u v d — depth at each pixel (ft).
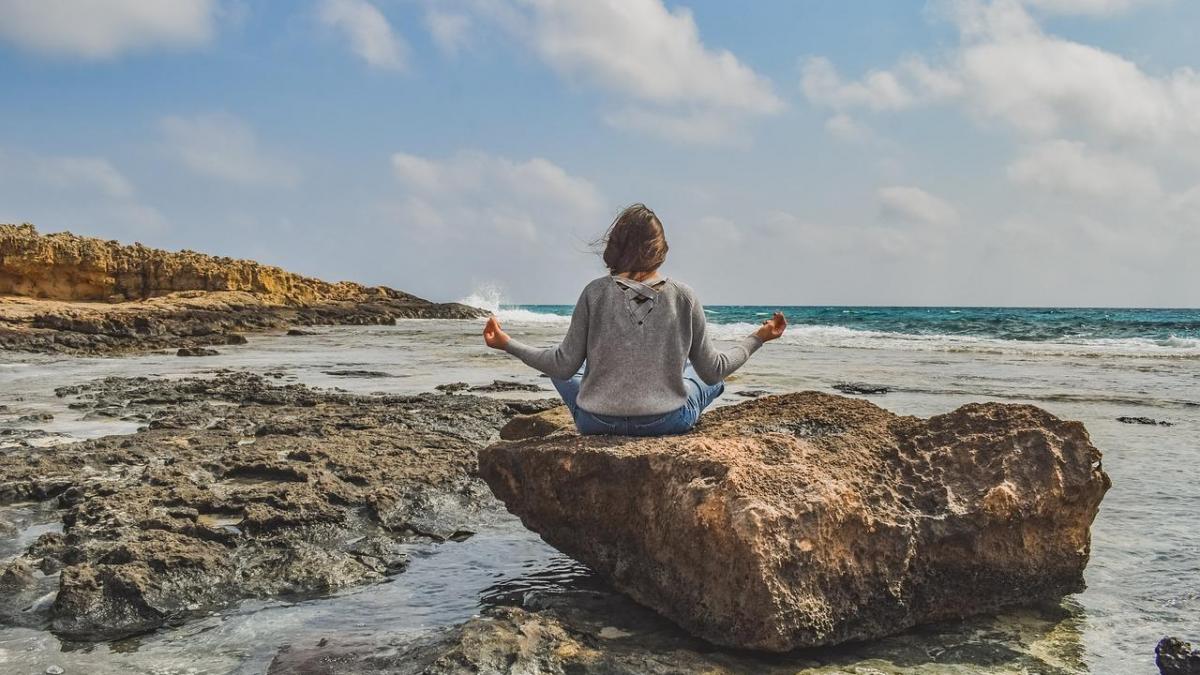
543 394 39.96
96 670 10.71
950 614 12.54
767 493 11.60
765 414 15.56
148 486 18.74
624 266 13.88
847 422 14.79
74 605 12.48
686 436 13.65
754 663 10.93
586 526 13.82
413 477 20.06
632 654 10.96
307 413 31.27
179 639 11.79
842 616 11.58
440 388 41.93
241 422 28.78
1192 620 12.26
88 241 147.95
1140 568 14.42
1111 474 21.66
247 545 15.78
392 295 225.35
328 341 97.09
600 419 13.96
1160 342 81.35
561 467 13.82
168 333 108.68
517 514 14.75
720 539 11.28
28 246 136.87
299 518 16.89
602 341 13.76
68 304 121.60
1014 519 12.66
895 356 66.28
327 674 10.30
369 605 13.08
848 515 11.80
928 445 13.64
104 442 24.47
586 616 12.28
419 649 10.84
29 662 10.96
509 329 136.87
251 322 136.36
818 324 142.82
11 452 23.13
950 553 12.48
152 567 13.65
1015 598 12.87
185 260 158.71
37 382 48.32
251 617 12.61
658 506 12.43
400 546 16.28
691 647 11.32
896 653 11.37
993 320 154.81
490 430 28.48
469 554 15.74
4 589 13.26
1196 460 23.38
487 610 12.69
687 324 13.79
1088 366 55.98
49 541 15.20
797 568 11.28
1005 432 13.48
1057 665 10.88
